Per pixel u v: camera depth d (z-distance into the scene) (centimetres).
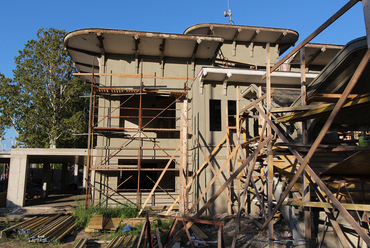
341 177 715
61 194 2559
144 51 1741
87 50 1756
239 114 1235
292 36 2000
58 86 3266
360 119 884
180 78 1675
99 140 1641
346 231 740
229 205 1380
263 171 1209
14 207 1638
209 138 1530
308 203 647
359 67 463
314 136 1030
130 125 2147
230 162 1488
